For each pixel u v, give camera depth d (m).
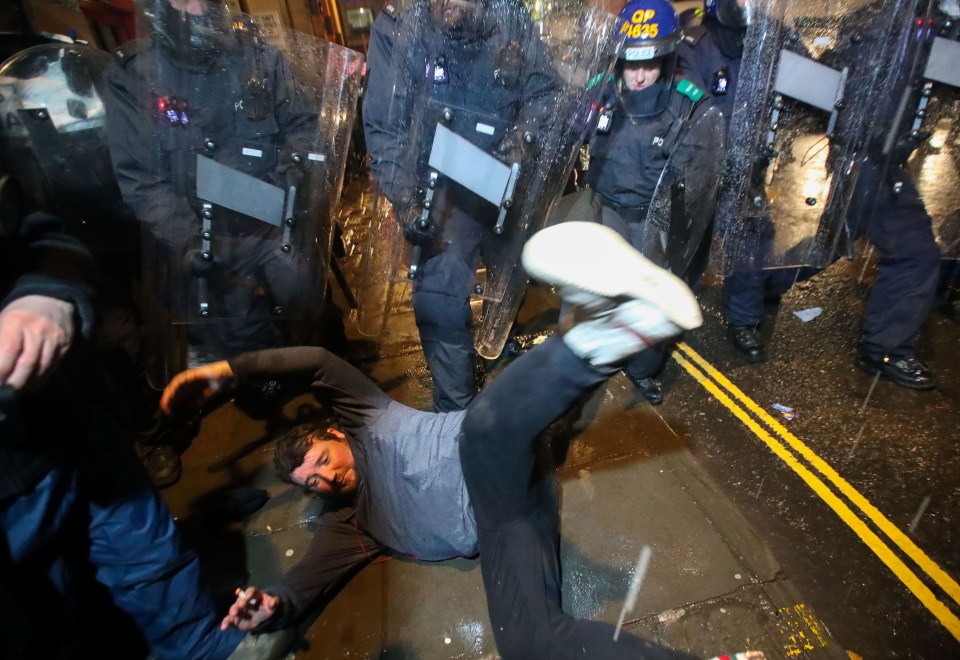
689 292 1.08
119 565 1.24
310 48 1.78
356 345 3.09
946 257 2.29
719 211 2.26
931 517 1.94
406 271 2.02
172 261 1.88
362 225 4.30
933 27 1.83
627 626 1.64
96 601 1.37
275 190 1.83
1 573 0.97
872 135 2.04
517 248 1.96
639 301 1.04
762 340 2.96
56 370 0.92
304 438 1.77
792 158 2.07
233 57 1.70
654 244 2.32
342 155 1.94
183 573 1.35
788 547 1.90
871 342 2.54
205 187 1.76
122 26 3.97
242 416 2.58
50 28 3.13
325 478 1.73
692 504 2.00
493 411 1.33
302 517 2.09
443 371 2.18
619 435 2.33
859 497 2.04
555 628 1.40
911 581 1.76
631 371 2.54
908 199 2.17
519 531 1.52
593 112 1.81
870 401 2.46
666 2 1.95
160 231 1.82
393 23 1.78
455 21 1.60
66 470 1.02
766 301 3.24
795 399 2.54
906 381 2.49
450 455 1.63
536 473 1.64
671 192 2.19
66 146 1.80
